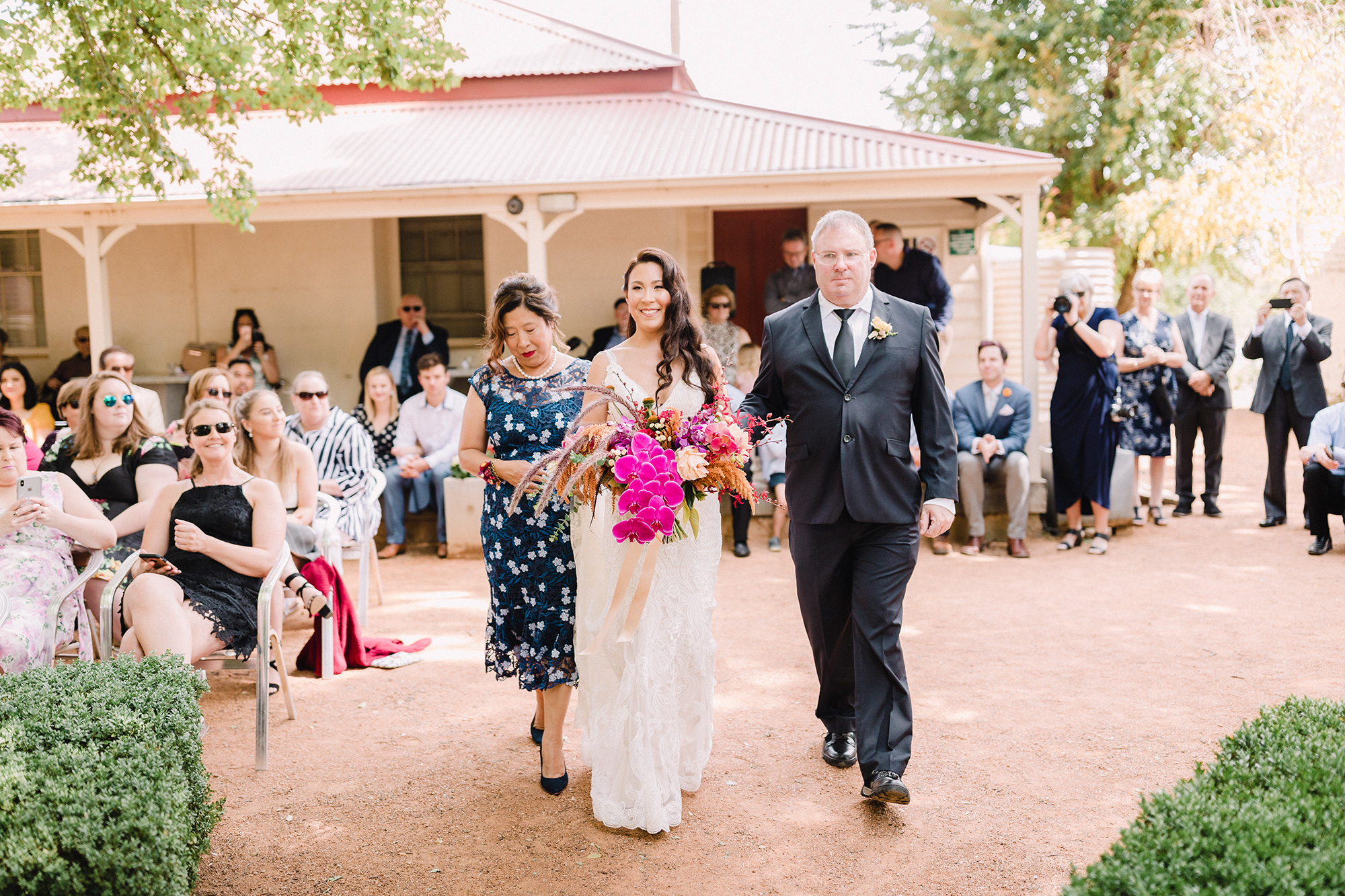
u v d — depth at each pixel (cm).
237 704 477
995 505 824
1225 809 223
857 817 342
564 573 367
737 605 650
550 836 336
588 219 1211
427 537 880
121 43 662
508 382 381
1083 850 313
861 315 354
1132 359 839
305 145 1094
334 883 306
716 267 1156
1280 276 1864
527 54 1298
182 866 261
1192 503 938
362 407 878
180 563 442
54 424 971
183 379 1161
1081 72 1644
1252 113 1404
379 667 532
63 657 455
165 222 983
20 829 234
